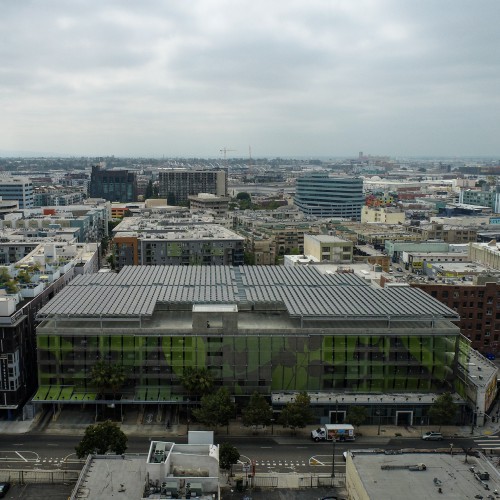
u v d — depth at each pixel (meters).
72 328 161.62
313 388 165.25
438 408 155.00
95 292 183.88
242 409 158.00
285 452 144.88
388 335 163.50
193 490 96.62
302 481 130.38
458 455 112.25
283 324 170.00
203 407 150.38
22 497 120.88
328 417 160.12
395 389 166.50
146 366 163.00
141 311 164.25
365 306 172.38
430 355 165.62
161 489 98.06
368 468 106.12
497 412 169.62
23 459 138.75
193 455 103.12
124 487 101.69
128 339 161.50
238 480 127.38
